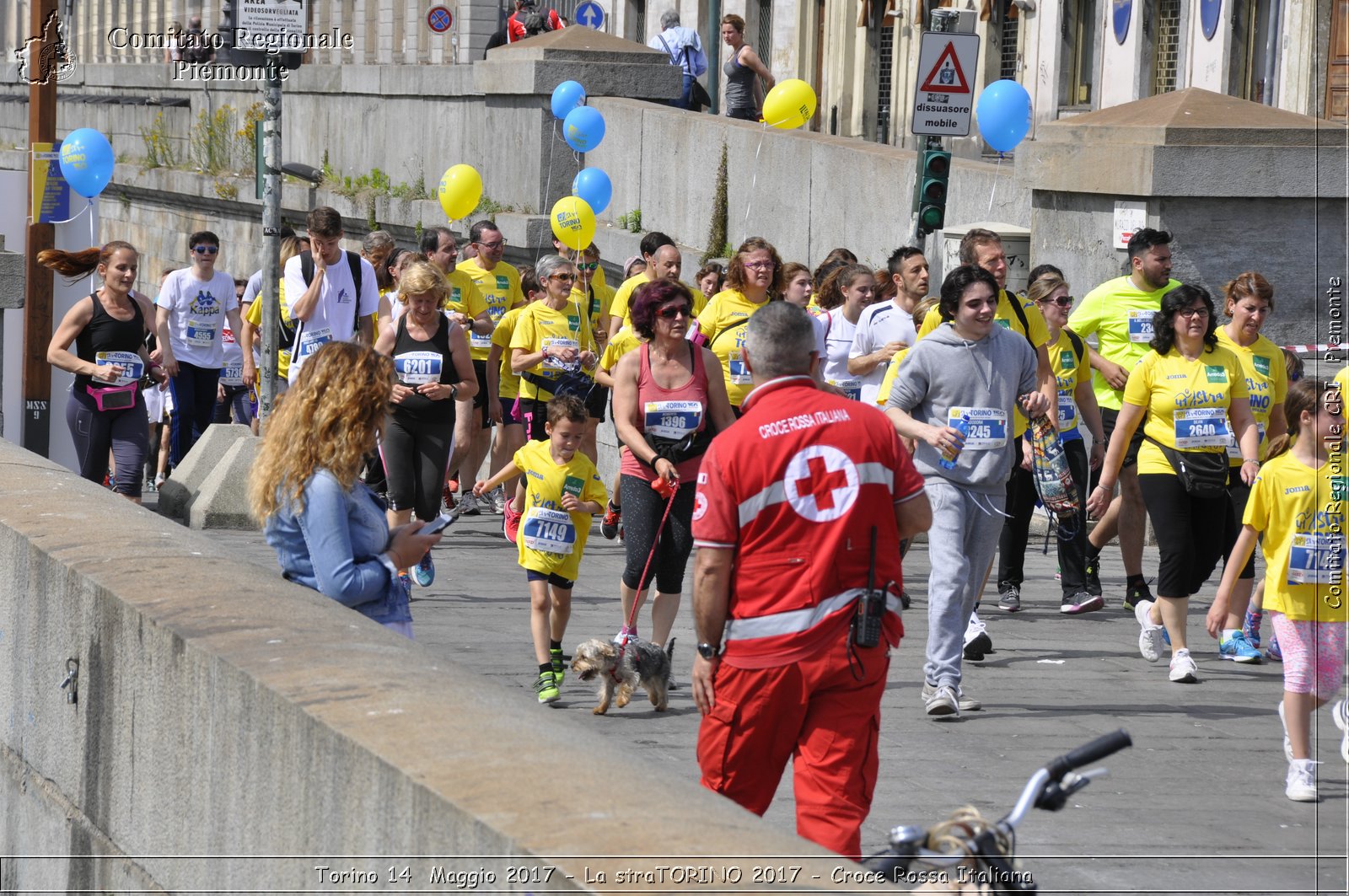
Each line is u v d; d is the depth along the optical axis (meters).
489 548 42.88
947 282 26.30
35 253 58.53
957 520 26.17
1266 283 30.91
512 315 46.25
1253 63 77.50
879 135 106.06
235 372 58.44
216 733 15.40
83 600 18.78
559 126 70.50
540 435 44.69
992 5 94.06
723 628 16.75
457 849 11.48
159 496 45.47
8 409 59.03
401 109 82.50
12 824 21.44
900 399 26.23
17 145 140.50
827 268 40.25
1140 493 35.12
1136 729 25.77
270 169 42.94
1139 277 36.38
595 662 25.86
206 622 16.55
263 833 14.46
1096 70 88.25
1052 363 34.91
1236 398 29.41
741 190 61.28
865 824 20.56
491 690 14.32
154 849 17.02
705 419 27.03
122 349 38.91
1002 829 11.68
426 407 33.03
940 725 25.81
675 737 24.84
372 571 18.25
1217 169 43.88
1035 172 47.12
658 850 10.73
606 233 67.25
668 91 72.44
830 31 107.88
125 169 114.12
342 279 39.50
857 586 16.36
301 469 18.25
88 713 18.80
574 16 124.31
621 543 45.19
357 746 12.86
